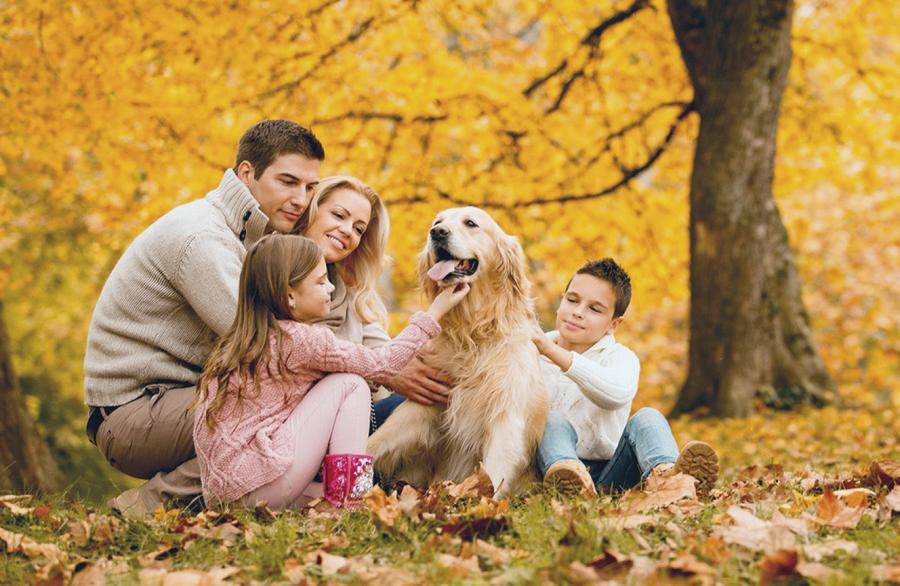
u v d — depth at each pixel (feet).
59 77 26.40
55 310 50.01
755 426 27.37
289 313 10.77
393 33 30.25
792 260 31.83
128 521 9.81
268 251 10.61
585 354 13.29
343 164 31.73
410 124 31.99
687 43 32.04
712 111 30.99
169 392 11.59
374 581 7.55
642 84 36.40
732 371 30.55
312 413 10.59
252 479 10.27
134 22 26.73
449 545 8.55
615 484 12.51
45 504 11.39
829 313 54.29
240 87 28.73
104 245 37.11
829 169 37.96
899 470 11.38
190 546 9.02
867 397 44.83
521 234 34.88
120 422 11.55
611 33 34.86
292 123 12.73
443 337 13.23
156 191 30.17
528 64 35.24
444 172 33.27
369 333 14.25
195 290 11.54
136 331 11.73
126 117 26.86
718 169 30.73
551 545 8.27
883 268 56.59
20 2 26.13
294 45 29.09
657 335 56.39
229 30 27.50
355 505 10.30
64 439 46.98
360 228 13.50
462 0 31.99
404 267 34.32
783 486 11.51
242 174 12.65
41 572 8.29
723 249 30.63
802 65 37.29
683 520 9.36
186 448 11.41
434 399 13.03
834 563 7.77
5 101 26.61
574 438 12.51
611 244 36.32
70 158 35.12
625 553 8.05
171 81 27.68
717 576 7.37
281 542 8.71
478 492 11.10
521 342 12.94
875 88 37.04
